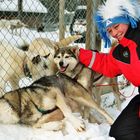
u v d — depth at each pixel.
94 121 2.97
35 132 2.62
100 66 2.62
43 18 5.49
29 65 3.51
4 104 2.65
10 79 3.59
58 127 2.64
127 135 2.39
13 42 4.06
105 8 2.29
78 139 2.53
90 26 3.62
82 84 2.93
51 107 2.74
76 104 3.00
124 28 2.26
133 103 2.47
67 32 5.08
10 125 2.68
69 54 2.90
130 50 2.26
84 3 4.63
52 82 2.77
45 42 3.43
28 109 2.70
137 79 2.30
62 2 3.64
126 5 2.21
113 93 3.70
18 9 5.46
